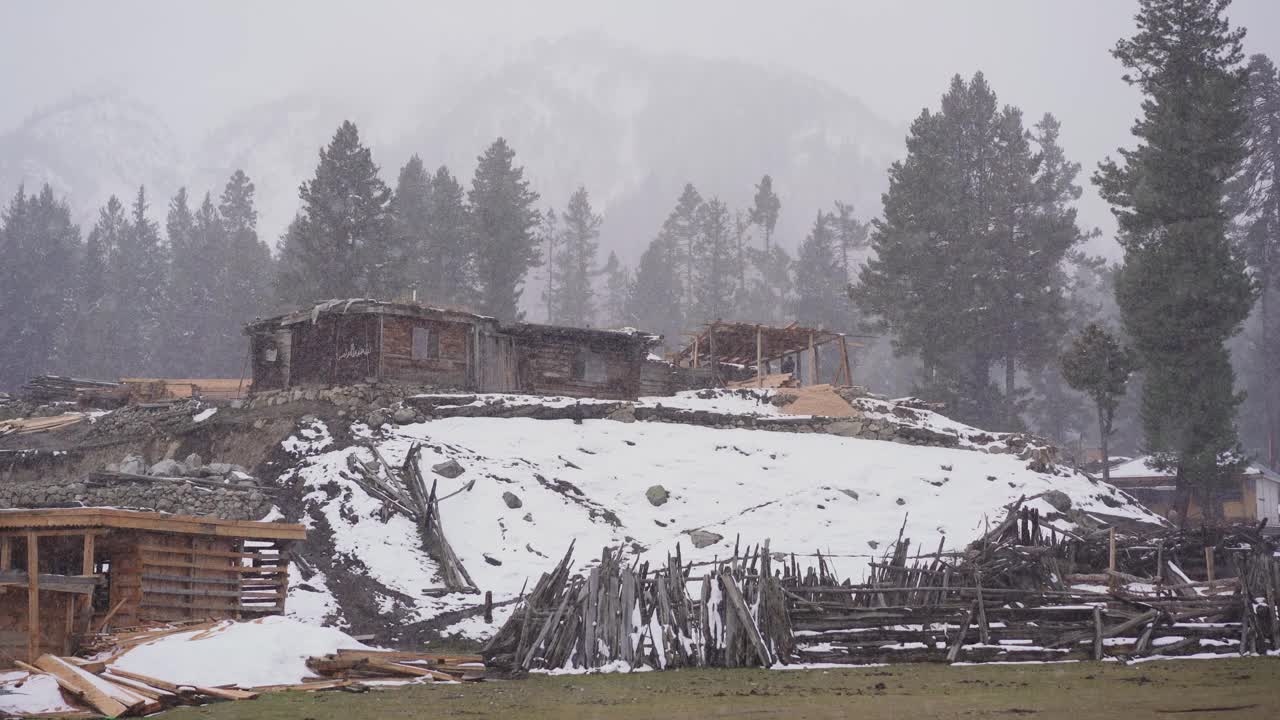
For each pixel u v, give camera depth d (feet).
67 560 79.10
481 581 102.63
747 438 144.97
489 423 138.31
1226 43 198.80
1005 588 82.12
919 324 251.80
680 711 50.34
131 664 60.44
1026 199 275.18
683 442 141.38
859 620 74.18
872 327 261.85
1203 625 77.97
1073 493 139.54
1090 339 184.65
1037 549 87.51
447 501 115.24
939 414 177.68
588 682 63.41
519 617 73.41
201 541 82.43
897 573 81.20
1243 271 178.50
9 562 71.51
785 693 56.54
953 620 75.10
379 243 264.72
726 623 71.26
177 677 59.52
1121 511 140.15
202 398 153.69
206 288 387.34
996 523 125.08
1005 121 284.00
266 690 59.41
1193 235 177.37
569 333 167.84
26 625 66.13
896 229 257.55
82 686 53.93
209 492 104.27
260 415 138.82
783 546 116.67
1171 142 184.44
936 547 118.62
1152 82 202.08
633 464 133.39
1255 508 199.72
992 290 256.11
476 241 314.55
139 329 387.34
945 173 265.54
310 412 136.77
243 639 65.46
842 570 110.11
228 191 444.96
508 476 123.13
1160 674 62.80
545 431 138.21
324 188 262.67
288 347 163.84
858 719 46.65
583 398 153.38
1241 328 179.32
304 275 260.83
